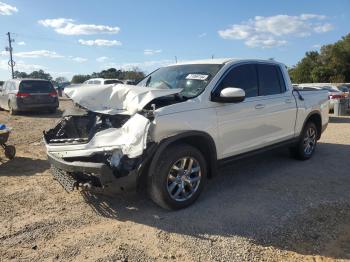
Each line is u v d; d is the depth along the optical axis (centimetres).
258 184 562
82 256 354
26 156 757
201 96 486
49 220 434
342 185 561
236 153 534
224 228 410
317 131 743
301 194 518
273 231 403
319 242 381
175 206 450
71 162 434
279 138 624
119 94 479
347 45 5097
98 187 427
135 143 407
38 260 348
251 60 584
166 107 443
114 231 405
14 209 466
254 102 557
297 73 5419
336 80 4862
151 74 627
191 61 606
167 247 371
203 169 476
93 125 466
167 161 431
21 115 1608
